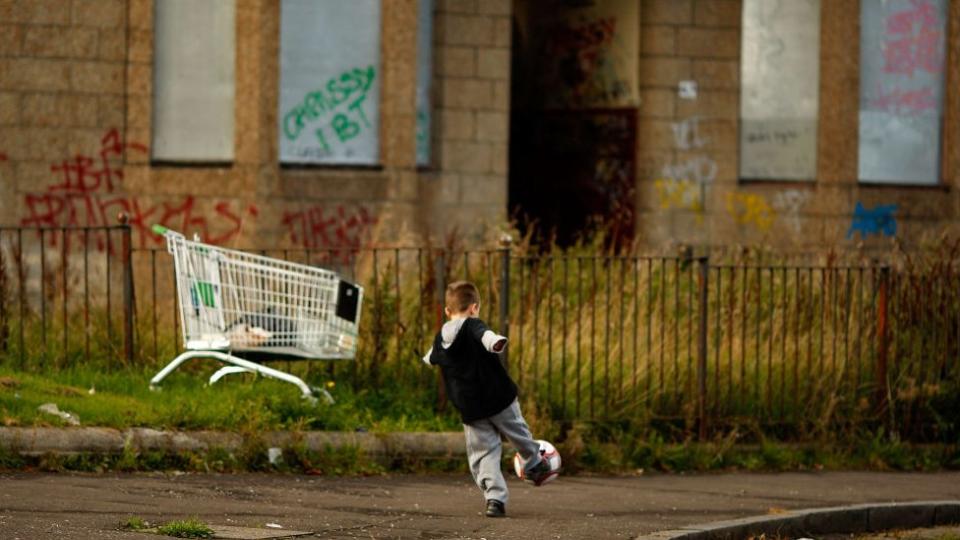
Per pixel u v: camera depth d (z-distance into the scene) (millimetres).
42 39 51094
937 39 59062
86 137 51406
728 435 37562
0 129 50906
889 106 58375
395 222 52688
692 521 27938
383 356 36812
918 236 58344
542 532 25922
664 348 38000
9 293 37719
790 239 57719
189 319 33906
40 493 26469
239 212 51500
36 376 34062
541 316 38688
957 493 33562
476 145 54906
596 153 59781
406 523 26125
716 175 57531
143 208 51531
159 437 30344
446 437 33250
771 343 38562
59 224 51250
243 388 33531
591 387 35938
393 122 52656
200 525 23922
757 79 57844
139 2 51438
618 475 34344
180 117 51875
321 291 34312
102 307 40281
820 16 57625
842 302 41125
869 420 38938
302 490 28906
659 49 57031
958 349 40469
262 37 51219
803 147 57938
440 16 54375
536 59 61906
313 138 52250
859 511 30281
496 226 48531
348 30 52500
